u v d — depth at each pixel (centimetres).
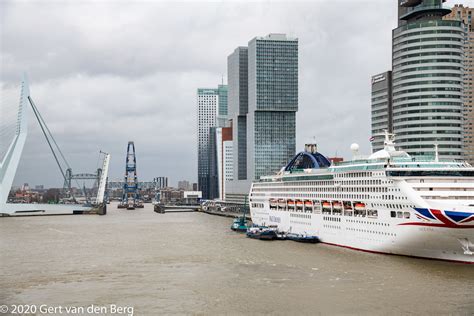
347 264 13162
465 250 12406
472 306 9362
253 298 10156
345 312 9150
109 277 12219
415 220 12988
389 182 13775
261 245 17462
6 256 15388
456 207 12131
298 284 11194
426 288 10562
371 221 14588
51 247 17462
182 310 9444
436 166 14412
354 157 17225
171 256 15238
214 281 11662
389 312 9100
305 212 18200
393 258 13738
